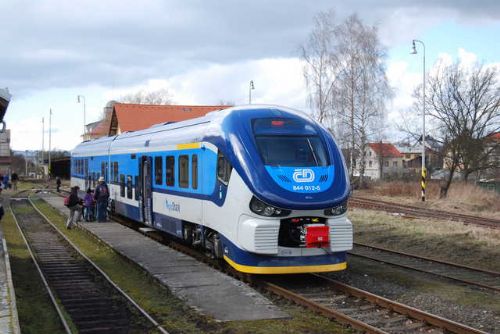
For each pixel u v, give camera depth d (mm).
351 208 27281
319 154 11203
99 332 8227
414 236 17297
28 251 16500
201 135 12609
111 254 15234
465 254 14641
